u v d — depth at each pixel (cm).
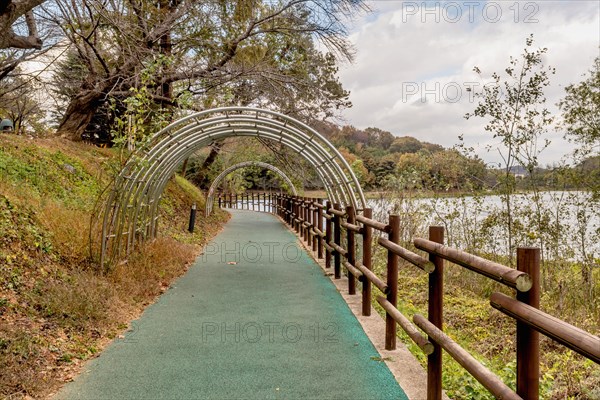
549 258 731
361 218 465
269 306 493
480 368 184
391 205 923
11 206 527
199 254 869
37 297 394
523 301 155
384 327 414
